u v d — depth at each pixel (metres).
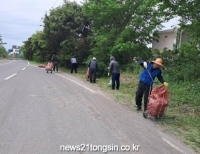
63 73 20.27
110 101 8.41
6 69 22.02
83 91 10.23
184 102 8.60
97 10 18.19
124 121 5.95
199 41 10.37
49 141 4.34
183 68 13.06
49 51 34.47
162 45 25.09
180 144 4.75
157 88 6.48
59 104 7.30
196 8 8.16
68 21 24.64
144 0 17.23
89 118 5.93
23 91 9.33
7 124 5.16
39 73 18.92
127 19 18.73
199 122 6.49
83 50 25.02
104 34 18.28
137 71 16.36
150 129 5.51
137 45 16.94
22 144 4.16
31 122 5.37
